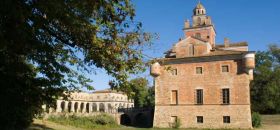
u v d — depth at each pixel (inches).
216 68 2020.2
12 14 298.0
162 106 2148.1
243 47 2536.9
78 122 2142.0
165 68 478.9
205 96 2026.3
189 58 2091.5
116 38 395.2
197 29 2928.2
